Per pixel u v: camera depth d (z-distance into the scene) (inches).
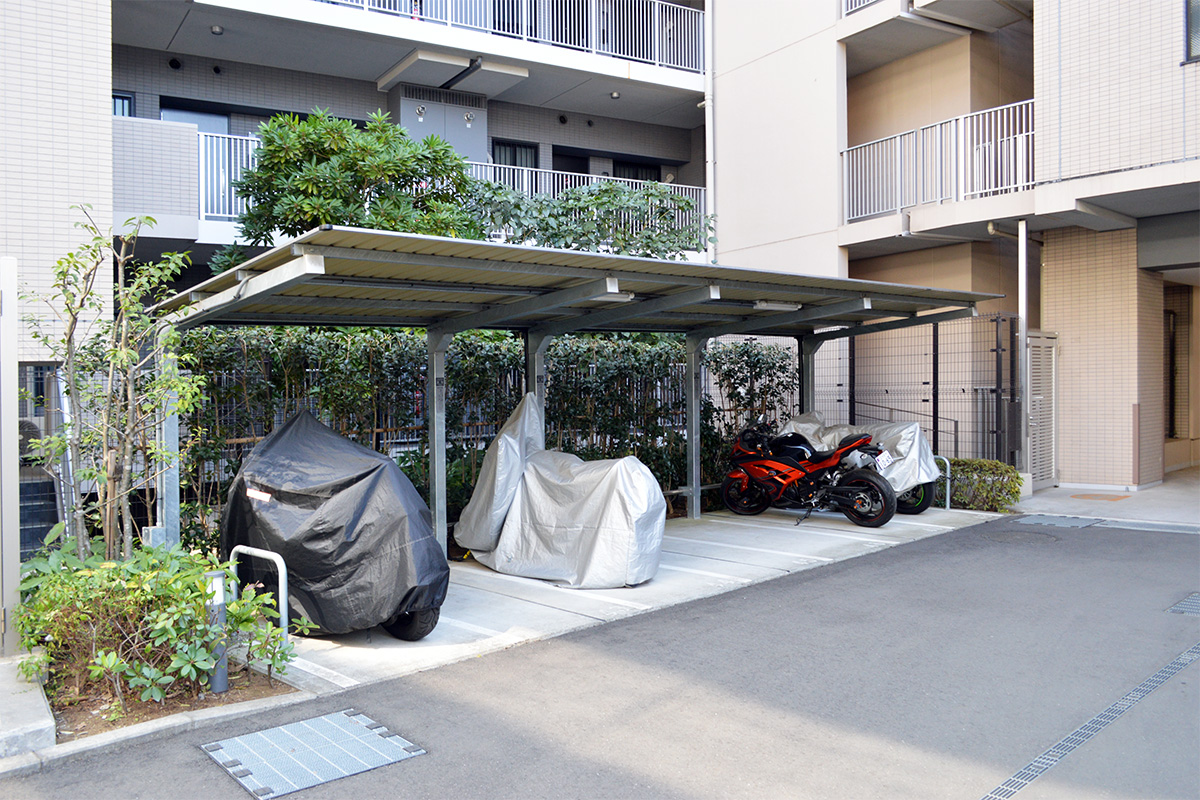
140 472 226.7
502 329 318.3
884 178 505.0
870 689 161.3
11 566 173.9
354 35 476.4
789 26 523.2
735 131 565.0
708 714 149.9
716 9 581.3
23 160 289.9
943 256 489.1
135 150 403.2
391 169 333.1
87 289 203.2
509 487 272.7
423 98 550.6
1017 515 362.9
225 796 120.6
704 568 270.1
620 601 230.4
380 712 152.3
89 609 154.6
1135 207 394.6
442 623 210.7
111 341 214.2
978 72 484.1
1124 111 362.9
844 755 132.7
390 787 123.4
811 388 427.5
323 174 318.3
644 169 685.9
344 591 187.6
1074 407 446.3
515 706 154.6
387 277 227.0
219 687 159.5
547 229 424.8
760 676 169.3
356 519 190.2
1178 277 456.1
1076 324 445.1
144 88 486.3
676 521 366.3
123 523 210.4
